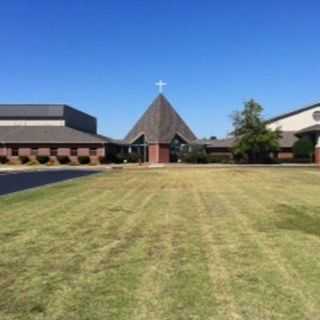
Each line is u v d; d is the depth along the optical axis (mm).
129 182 31516
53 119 94438
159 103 88438
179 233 12391
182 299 7234
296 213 16000
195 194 22797
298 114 85125
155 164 74312
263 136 72562
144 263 9312
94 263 9320
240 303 7062
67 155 79312
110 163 80188
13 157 79062
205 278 8289
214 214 15812
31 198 21109
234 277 8344
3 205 18438
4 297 7340
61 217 15273
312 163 73125
